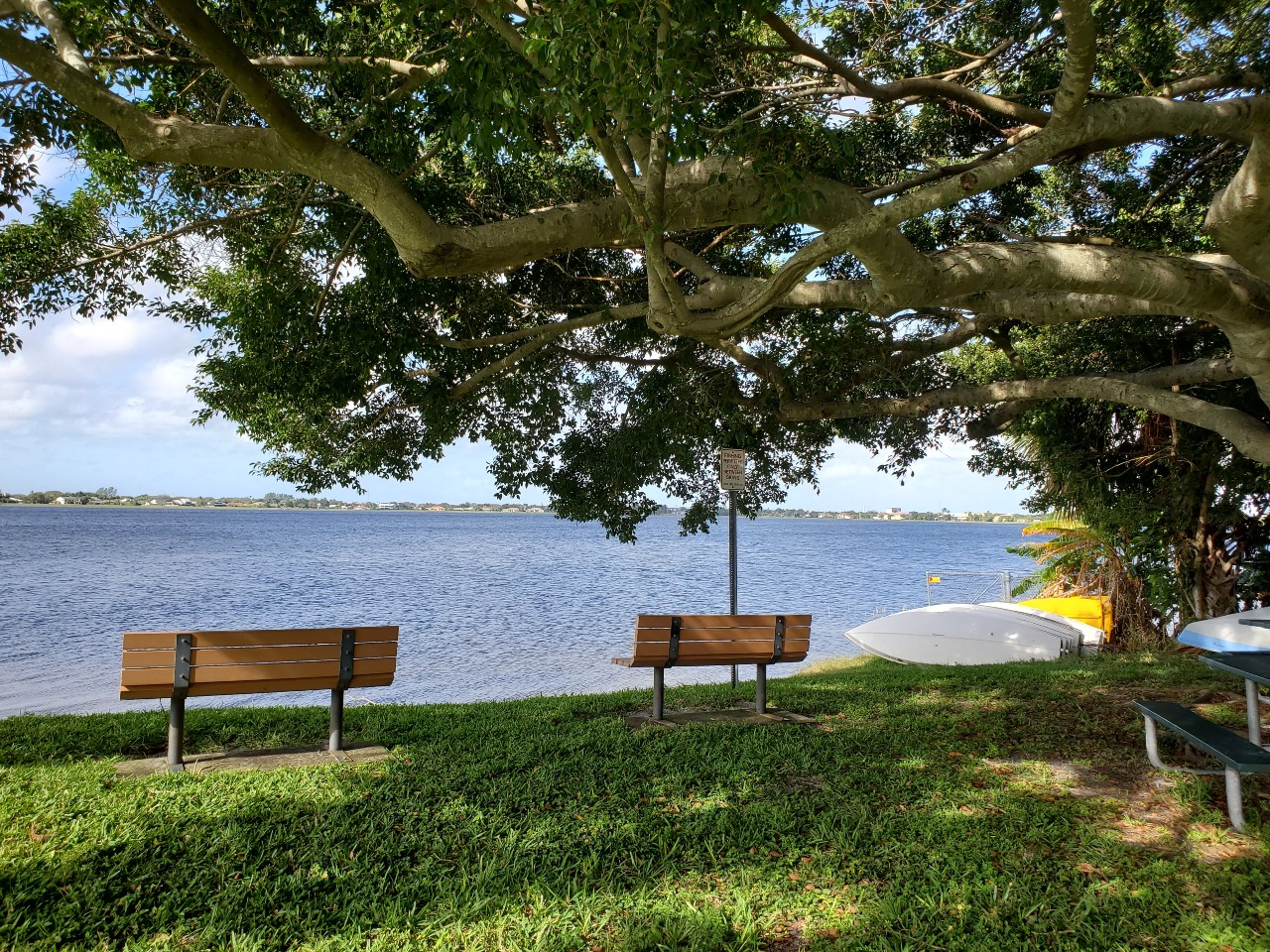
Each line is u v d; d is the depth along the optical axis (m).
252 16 7.01
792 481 12.65
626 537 12.19
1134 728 6.71
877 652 14.84
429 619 20.72
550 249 6.11
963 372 15.55
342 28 6.81
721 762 5.76
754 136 5.68
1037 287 5.87
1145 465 13.27
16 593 25.41
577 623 20.17
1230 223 5.25
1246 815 4.71
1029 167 4.92
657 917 3.52
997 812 4.79
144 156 5.47
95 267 9.14
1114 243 9.01
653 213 5.00
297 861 4.02
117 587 28.00
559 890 3.77
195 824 4.40
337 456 10.56
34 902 3.52
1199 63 7.83
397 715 7.53
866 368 10.34
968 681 9.34
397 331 8.70
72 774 5.27
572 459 11.98
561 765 5.68
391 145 7.25
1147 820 4.69
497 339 9.53
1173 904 3.66
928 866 4.07
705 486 12.49
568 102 4.45
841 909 3.66
